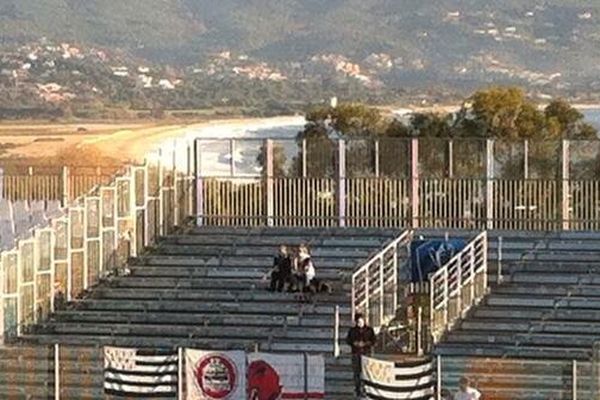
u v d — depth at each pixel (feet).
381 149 311.47
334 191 313.12
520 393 211.61
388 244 293.02
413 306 271.49
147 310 288.51
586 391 209.97
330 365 231.09
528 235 305.32
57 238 285.84
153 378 214.69
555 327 274.36
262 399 211.61
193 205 318.45
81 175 326.24
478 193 308.19
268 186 315.78
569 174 306.96
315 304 284.20
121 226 304.30
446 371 213.05
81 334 277.23
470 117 466.70
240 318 282.56
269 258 307.99
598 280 292.20
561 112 469.57
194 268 305.12
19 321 271.69
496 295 288.51
